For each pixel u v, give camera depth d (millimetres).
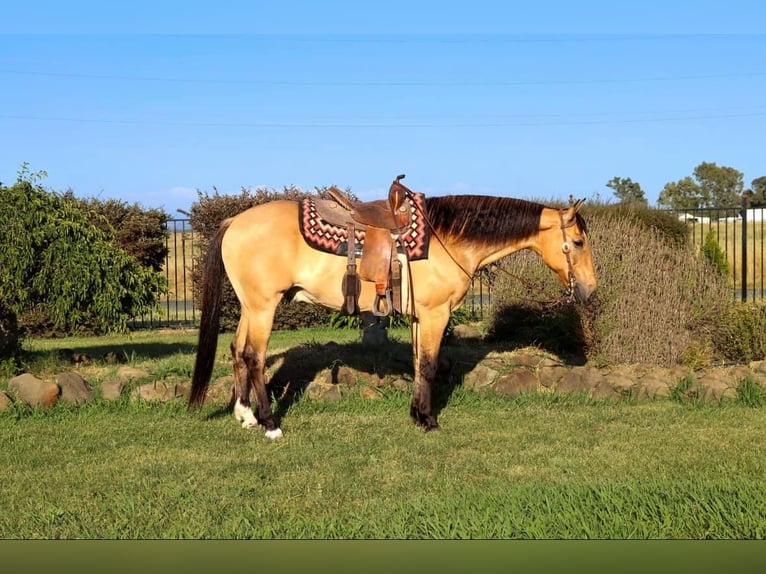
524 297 8898
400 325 11188
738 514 4074
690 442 5844
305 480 5012
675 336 8289
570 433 6152
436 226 6113
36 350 8977
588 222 8766
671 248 9211
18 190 7301
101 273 7566
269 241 6051
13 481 4949
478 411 6875
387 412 6836
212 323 6324
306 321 13117
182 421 6473
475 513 4227
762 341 8367
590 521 4090
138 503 4508
